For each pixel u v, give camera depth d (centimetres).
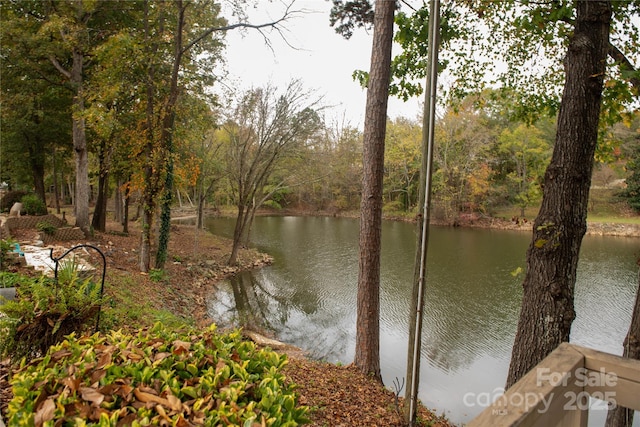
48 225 1411
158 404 186
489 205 3766
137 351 235
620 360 146
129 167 1597
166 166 1284
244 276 1728
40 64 1543
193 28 1353
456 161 3556
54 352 233
